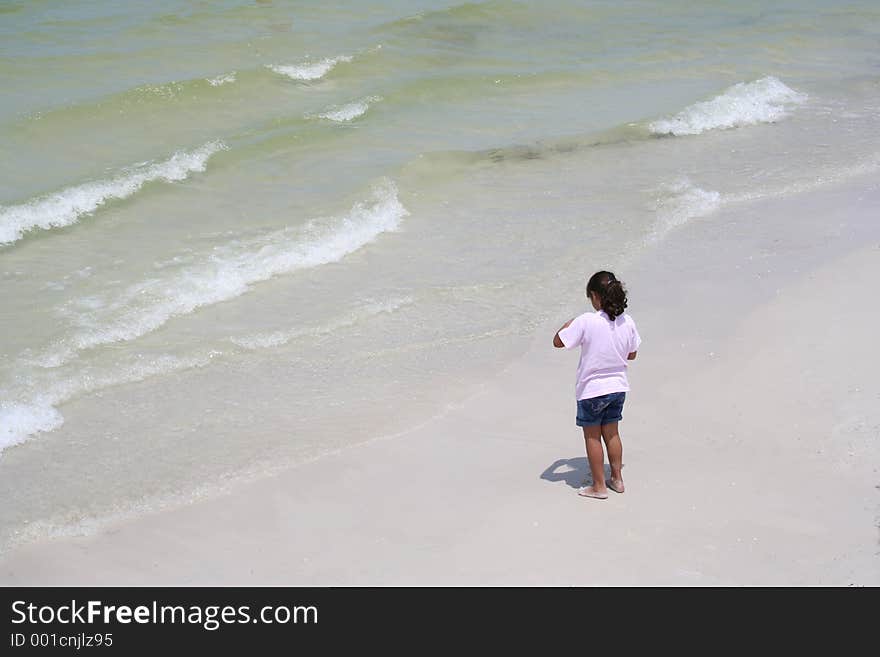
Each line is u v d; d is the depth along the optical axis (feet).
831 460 22.80
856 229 38.01
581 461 23.71
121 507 22.27
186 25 64.18
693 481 22.27
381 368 29.01
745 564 19.35
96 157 44.91
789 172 46.16
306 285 34.76
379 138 49.60
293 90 55.62
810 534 20.15
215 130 49.24
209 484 23.12
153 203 41.11
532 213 41.29
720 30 75.41
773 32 75.61
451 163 46.62
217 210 40.70
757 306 31.48
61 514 22.03
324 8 71.26
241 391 27.89
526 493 22.24
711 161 48.29
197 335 31.12
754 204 41.83
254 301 33.53
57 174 42.57
